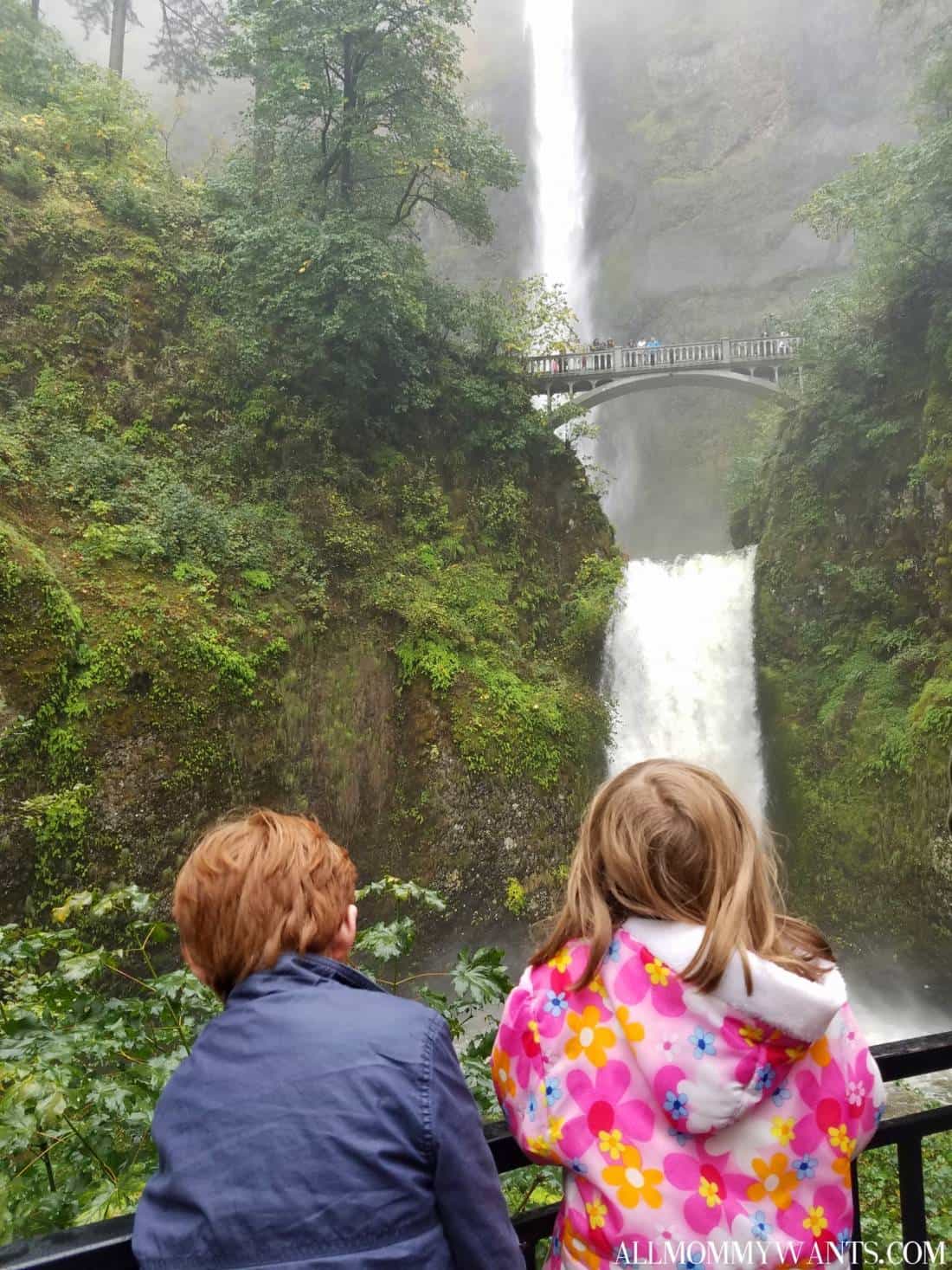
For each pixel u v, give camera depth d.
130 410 16.02
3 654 11.23
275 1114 1.25
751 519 24.17
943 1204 5.77
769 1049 1.27
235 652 13.76
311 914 1.56
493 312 21.72
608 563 20.70
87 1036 3.09
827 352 20.45
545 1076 1.41
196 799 12.88
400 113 19.27
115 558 13.56
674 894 1.41
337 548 16.70
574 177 49.44
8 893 10.84
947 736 15.26
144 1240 1.24
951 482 16.62
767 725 20.28
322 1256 1.16
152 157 20.69
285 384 17.88
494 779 16.50
